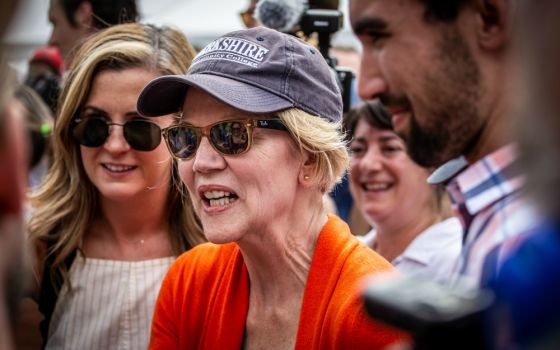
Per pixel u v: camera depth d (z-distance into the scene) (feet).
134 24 8.12
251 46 5.98
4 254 2.79
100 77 7.64
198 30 19.04
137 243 8.16
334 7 10.16
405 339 5.33
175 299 6.70
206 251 6.77
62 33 12.60
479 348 2.66
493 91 4.15
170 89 6.17
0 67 2.59
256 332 6.25
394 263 9.16
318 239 6.05
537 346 2.44
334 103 6.21
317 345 5.77
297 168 5.98
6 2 2.52
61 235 8.02
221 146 5.78
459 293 2.77
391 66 4.30
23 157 2.77
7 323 2.86
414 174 9.38
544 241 2.52
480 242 4.09
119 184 7.72
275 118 5.82
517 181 3.99
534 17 2.39
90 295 7.98
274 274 6.09
